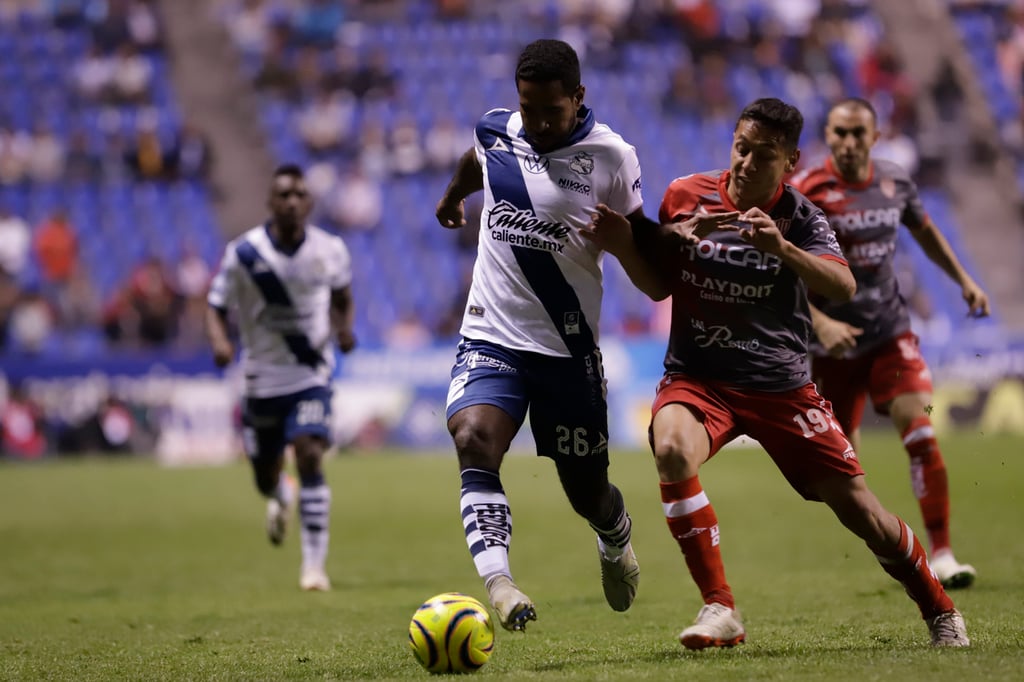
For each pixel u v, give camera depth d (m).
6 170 97.81
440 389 82.25
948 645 18.95
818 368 30.12
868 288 29.34
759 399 19.17
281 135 105.00
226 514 53.75
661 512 49.53
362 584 33.00
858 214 29.17
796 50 112.12
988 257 101.62
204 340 86.19
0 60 107.19
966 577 27.45
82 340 86.00
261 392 34.06
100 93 105.12
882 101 108.88
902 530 19.03
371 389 81.38
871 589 28.31
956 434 78.94
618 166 19.20
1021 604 24.47
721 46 112.19
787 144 18.66
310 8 113.56
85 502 58.03
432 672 17.61
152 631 24.36
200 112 108.00
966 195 105.50
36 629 25.02
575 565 35.81
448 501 56.38
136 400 79.44
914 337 29.81
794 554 36.94
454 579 33.69
